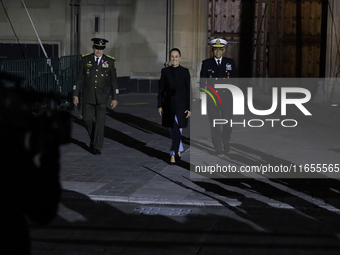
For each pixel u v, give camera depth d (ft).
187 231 18.42
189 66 60.13
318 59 61.41
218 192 23.44
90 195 22.66
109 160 29.86
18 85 9.57
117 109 51.57
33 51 61.36
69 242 17.26
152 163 29.22
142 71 63.26
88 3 60.29
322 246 16.98
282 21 61.41
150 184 24.71
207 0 60.39
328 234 18.13
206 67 30.99
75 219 19.65
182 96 28.66
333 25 57.88
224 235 17.99
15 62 40.96
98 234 18.06
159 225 19.06
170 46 60.70
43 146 8.76
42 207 8.93
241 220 19.62
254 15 61.31
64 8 60.59
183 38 60.18
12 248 9.36
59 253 16.28
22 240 9.48
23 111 9.38
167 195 22.81
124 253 16.33
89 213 20.40
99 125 31.32
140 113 49.01
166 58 62.23
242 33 61.52
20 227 9.50
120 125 42.37
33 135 8.91
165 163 29.27
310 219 19.76
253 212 20.67
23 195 9.12
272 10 61.21
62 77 47.67
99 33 60.75
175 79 28.55
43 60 44.70
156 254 16.26
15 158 9.28
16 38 61.52
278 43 61.57
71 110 49.29
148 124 42.96
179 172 27.20
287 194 23.17
